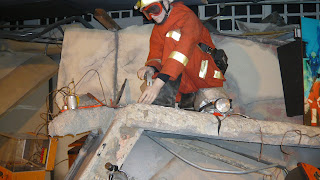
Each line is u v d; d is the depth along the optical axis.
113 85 3.66
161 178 2.22
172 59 2.06
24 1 4.88
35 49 6.12
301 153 2.64
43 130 6.86
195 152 2.34
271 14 4.91
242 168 2.29
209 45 2.44
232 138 2.17
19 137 5.71
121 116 1.91
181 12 2.20
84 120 2.21
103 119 2.32
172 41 2.14
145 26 3.72
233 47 3.62
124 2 5.06
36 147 5.77
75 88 3.63
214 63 2.47
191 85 2.45
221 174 2.34
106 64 3.68
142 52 3.68
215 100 2.34
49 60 6.33
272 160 2.53
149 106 1.94
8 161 5.66
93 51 3.69
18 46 6.05
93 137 2.72
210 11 5.46
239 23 4.97
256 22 5.27
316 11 5.11
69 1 4.97
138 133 1.90
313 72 3.18
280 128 2.28
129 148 1.88
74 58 3.68
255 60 3.61
